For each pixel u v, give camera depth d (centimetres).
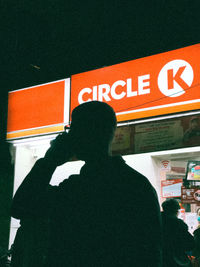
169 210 375
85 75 514
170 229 362
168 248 357
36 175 110
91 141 117
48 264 109
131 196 108
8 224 565
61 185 119
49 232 115
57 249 109
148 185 111
